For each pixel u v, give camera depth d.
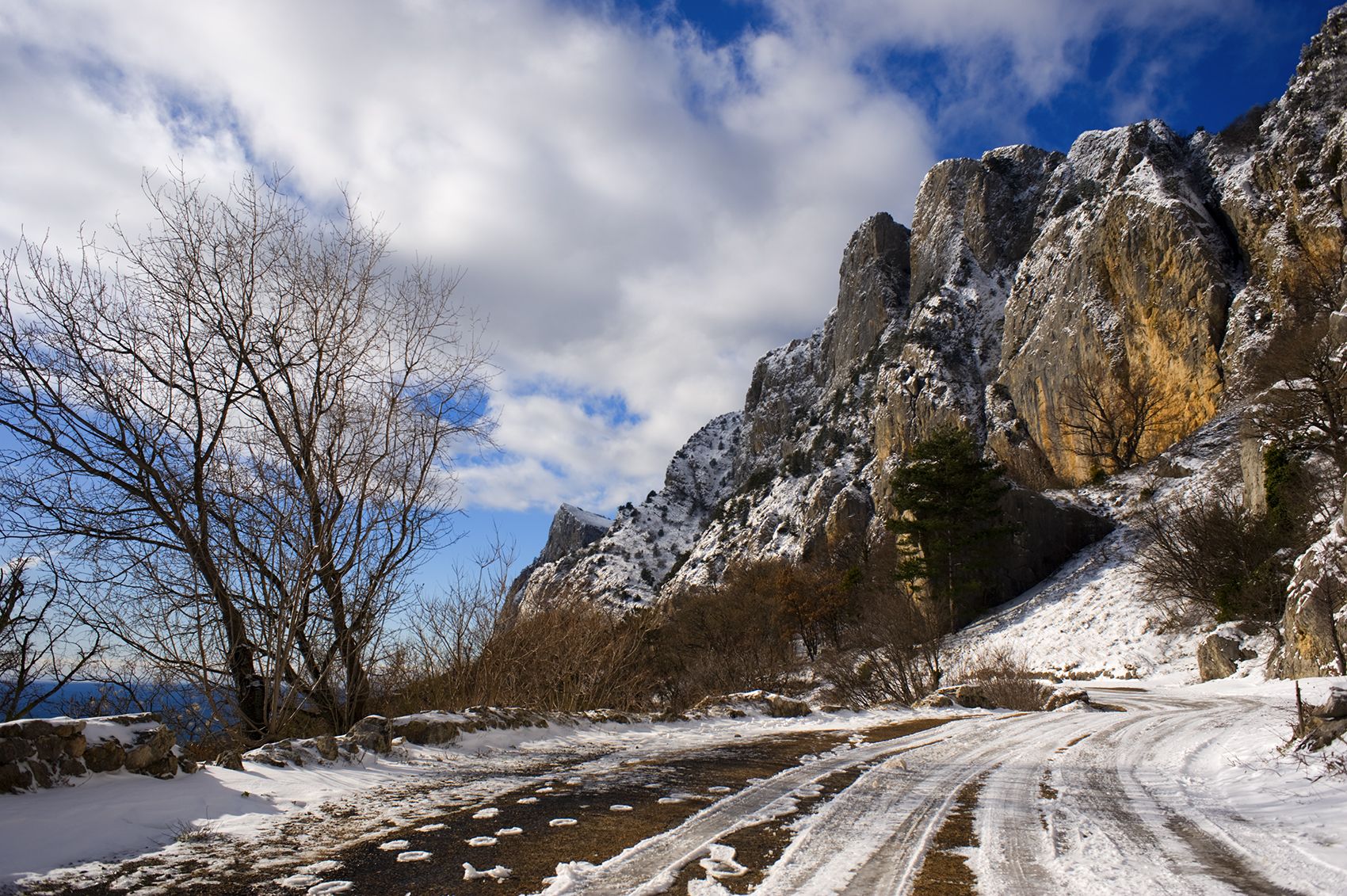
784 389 161.12
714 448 191.12
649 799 6.37
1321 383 26.41
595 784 6.99
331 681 10.37
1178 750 9.61
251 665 9.83
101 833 4.88
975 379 84.94
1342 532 18.06
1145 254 60.25
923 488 43.44
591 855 4.77
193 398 9.71
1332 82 54.16
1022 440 70.31
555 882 4.23
